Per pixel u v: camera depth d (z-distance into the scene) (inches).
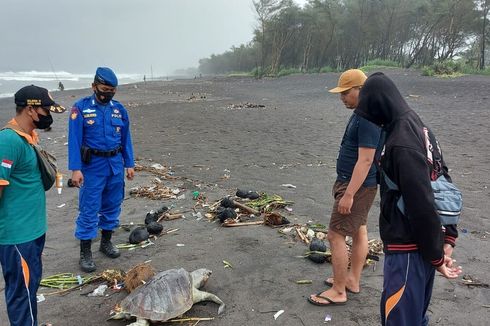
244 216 262.1
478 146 466.9
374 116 105.7
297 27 2635.3
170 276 158.4
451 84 1126.4
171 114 845.2
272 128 645.3
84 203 193.8
